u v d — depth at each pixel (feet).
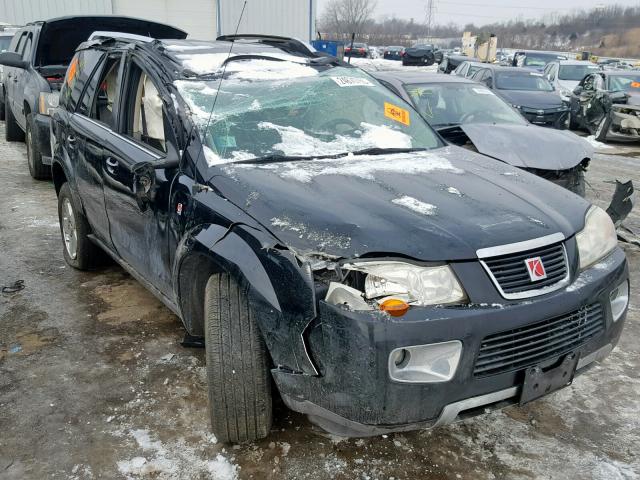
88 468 8.60
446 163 10.95
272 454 8.92
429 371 7.31
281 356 7.82
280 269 7.73
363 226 7.80
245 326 8.32
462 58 69.56
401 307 7.18
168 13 60.49
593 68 57.62
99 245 14.17
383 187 9.20
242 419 8.53
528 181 10.44
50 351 11.75
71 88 15.75
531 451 9.11
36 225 19.51
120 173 11.61
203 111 10.50
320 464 8.73
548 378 8.08
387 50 133.80
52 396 10.28
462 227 8.05
